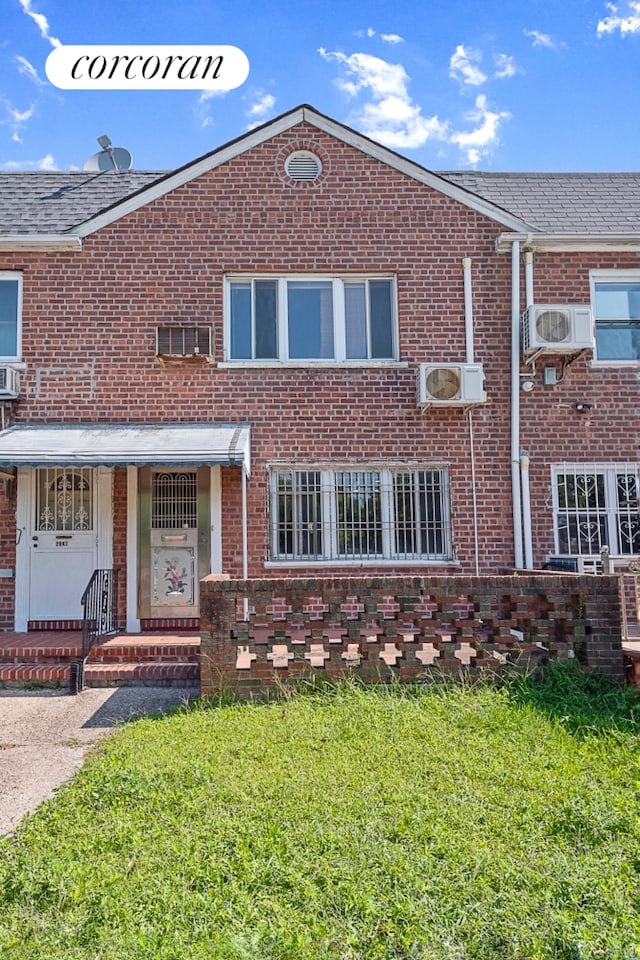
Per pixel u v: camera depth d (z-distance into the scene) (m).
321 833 4.98
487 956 3.71
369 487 13.39
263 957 3.67
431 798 5.68
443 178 13.80
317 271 13.66
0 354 13.31
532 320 13.02
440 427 13.43
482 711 8.12
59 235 13.22
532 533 13.27
